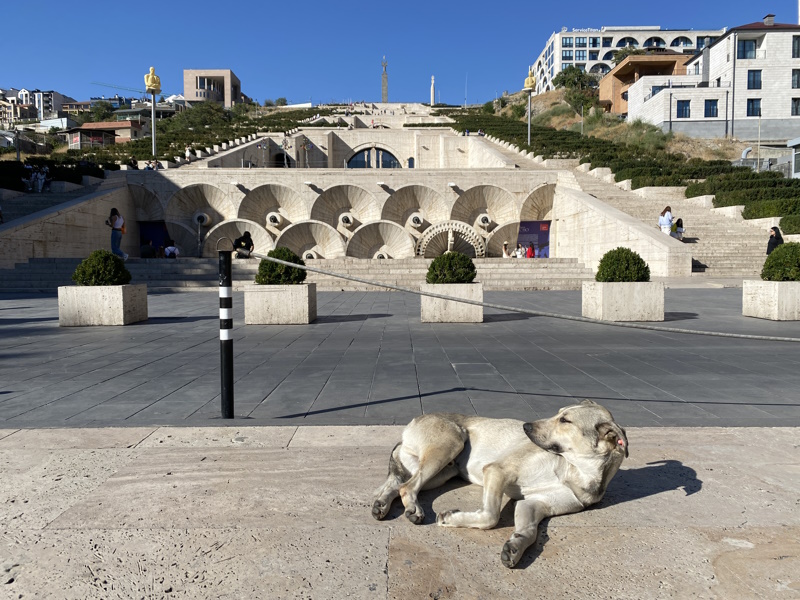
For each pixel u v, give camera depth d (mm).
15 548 2467
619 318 10953
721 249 23516
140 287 11820
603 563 2340
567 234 30109
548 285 20547
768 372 6570
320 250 28672
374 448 3754
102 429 4234
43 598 2121
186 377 6418
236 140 48156
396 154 56531
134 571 2289
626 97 76625
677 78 60594
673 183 30812
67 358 7660
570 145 43281
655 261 21484
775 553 2395
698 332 3816
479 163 45969
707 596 2107
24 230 22812
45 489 3086
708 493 3012
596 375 6410
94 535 2572
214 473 3307
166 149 42438
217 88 127312
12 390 5766
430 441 2918
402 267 23656
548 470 2748
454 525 2625
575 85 84938
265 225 31922
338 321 11656
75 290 10977
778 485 3117
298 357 7625
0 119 129125
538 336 9531
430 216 32344
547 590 2158
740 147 51219
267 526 2646
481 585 2191
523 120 77000
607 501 2924
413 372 6602
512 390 5672
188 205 31500
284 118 74125
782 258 11133
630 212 27766
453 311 11289
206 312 13555
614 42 120938
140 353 8055
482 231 31797
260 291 11062
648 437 4000
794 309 10914
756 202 26047
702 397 5367
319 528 2633
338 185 31719
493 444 2938
